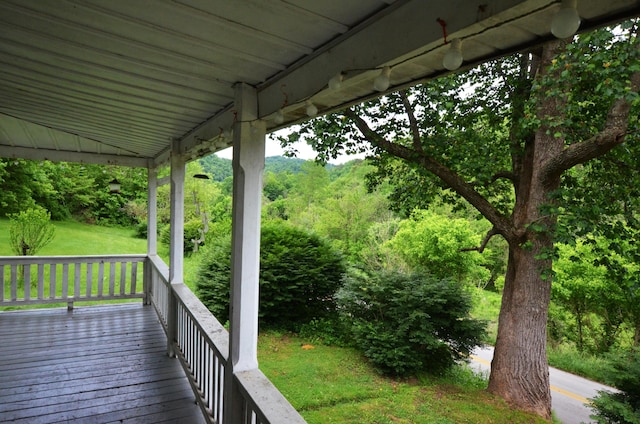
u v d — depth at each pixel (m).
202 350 2.59
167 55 1.52
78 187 14.59
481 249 6.12
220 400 2.20
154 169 5.25
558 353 9.09
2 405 2.65
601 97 4.64
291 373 5.66
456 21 0.84
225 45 1.37
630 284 4.93
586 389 7.00
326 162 7.77
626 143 4.66
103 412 2.61
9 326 4.29
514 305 5.59
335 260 8.16
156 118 2.75
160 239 13.34
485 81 6.10
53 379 3.06
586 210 4.74
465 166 5.75
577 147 4.75
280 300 7.51
